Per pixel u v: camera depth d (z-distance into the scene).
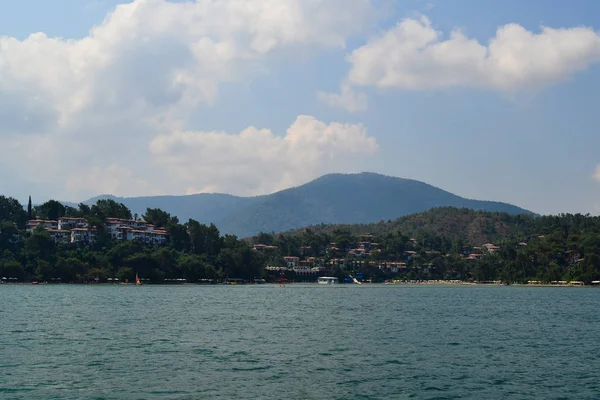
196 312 128.62
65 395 47.94
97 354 66.75
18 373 55.88
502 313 131.00
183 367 59.28
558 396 48.84
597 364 62.69
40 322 102.12
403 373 57.12
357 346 74.44
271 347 73.12
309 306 154.12
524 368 60.19
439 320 111.88
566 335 87.94
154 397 47.53
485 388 51.31
